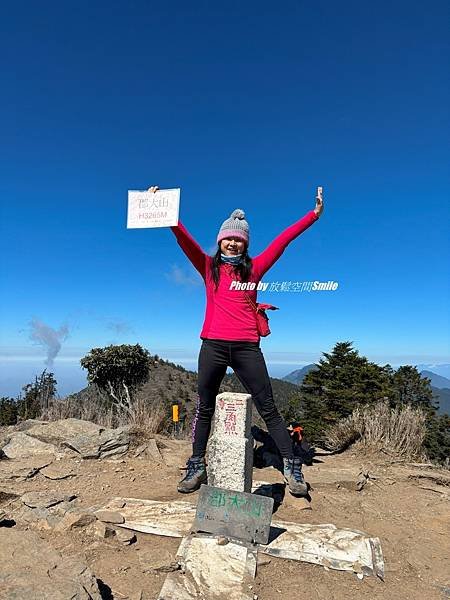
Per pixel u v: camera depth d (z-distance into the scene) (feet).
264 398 12.95
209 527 10.24
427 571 9.80
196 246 13.42
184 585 8.48
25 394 30.94
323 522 11.84
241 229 13.01
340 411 93.76
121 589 8.46
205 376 13.15
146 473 15.40
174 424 24.26
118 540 10.19
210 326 13.14
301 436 17.69
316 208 13.58
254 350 12.92
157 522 11.00
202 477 13.50
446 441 87.86
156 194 12.36
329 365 103.86
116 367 35.78
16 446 17.62
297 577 9.09
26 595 6.98
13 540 8.63
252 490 13.35
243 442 11.33
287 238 13.64
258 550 9.81
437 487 15.55
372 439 19.99
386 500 14.02
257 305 13.33
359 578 9.23
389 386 99.09
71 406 26.71
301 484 12.69
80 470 15.56
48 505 12.17
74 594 7.12
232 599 8.23
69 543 10.10
